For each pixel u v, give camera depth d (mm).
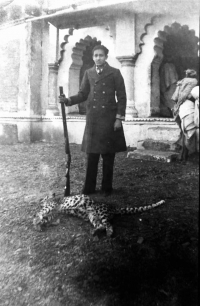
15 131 7289
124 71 6348
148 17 6031
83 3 6414
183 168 4219
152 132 5863
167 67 6883
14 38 7664
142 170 4211
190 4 5434
